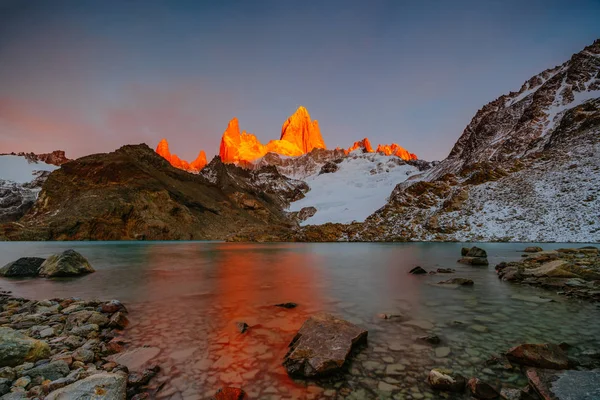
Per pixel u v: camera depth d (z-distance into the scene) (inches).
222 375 168.9
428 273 546.0
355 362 181.5
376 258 830.5
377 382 158.9
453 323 251.8
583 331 226.4
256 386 157.1
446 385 149.3
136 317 280.7
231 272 586.2
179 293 388.5
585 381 142.1
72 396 131.9
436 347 202.1
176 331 241.4
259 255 981.2
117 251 1193.4
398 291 390.6
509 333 225.1
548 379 146.3
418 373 167.8
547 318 261.7
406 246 1300.4
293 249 1253.1
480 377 160.6
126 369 172.6
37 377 160.4
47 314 292.0
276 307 314.3
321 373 164.4
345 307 311.3
